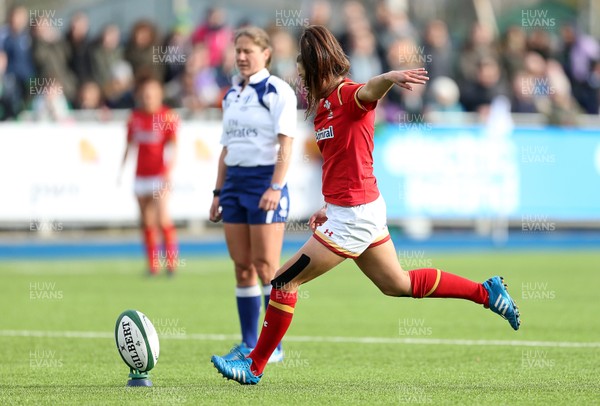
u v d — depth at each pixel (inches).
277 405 845.2
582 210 2667.3
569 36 2997.0
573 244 2706.7
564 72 2957.7
